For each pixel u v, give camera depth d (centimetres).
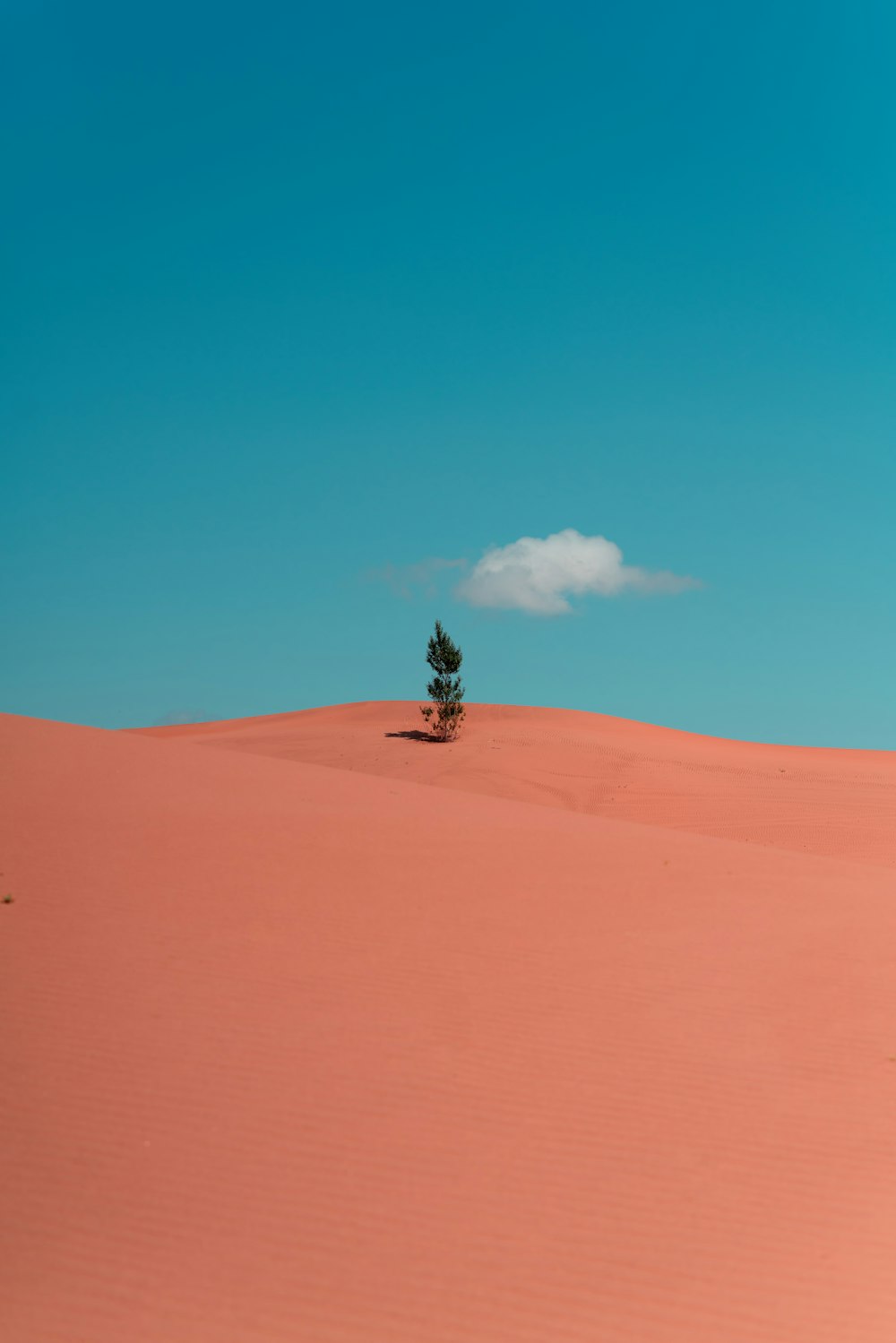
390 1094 1109
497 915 1623
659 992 1396
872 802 4553
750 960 1535
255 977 1324
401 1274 879
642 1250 925
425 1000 1312
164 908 1515
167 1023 1200
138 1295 838
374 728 6869
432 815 2277
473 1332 829
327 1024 1231
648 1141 1070
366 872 1766
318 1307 840
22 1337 790
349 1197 959
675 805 4584
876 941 1662
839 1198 1005
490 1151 1036
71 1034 1162
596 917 1658
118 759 2481
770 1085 1188
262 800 2212
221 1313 827
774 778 5234
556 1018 1300
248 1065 1134
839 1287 898
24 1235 887
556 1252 916
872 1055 1266
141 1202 931
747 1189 1011
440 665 6269
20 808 1944
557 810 2752
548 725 6988
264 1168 984
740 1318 861
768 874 2066
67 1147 990
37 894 1519
